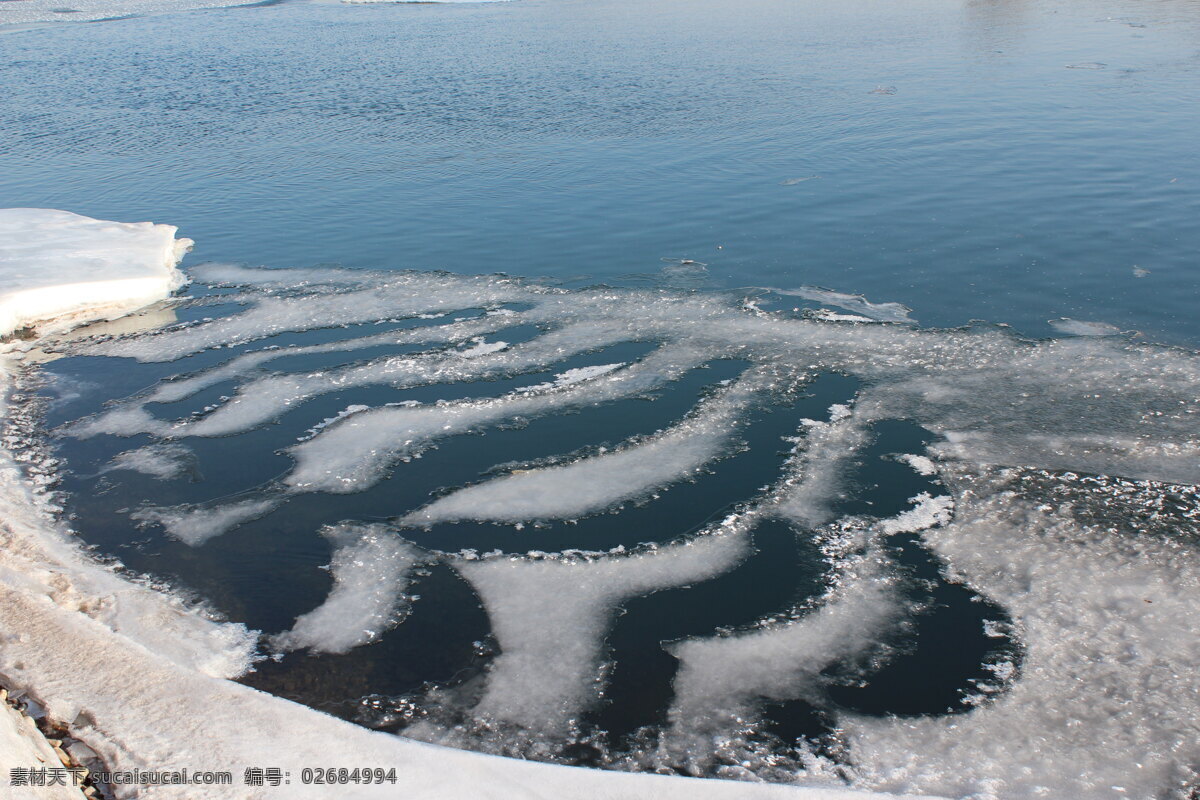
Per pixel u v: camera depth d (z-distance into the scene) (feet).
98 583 23.90
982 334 36.22
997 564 23.82
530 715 19.98
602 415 32.01
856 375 33.88
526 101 79.97
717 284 42.57
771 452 29.37
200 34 130.11
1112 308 37.73
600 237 49.21
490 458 29.68
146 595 23.47
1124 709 19.35
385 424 31.81
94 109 83.71
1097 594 22.53
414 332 39.22
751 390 33.14
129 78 98.02
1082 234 45.50
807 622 22.30
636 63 94.89
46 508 27.76
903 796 16.93
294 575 24.56
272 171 63.67
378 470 29.19
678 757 18.89
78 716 18.35
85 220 51.80
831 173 57.16
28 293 40.60
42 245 47.26
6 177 64.34
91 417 33.27
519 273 45.14
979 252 44.21
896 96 75.51
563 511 26.81
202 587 24.13
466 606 23.25
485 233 50.62
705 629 22.22
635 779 17.35
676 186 56.44
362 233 51.52
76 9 167.94
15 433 32.24
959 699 19.97
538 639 22.08
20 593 21.94
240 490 28.48
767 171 58.29
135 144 71.77
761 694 20.34
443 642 22.09
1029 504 25.98
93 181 62.80
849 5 130.52
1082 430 29.35
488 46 109.70
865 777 18.22
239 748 17.69
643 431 30.86
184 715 18.45
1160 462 27.45
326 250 49.42
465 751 18.12
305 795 16.72
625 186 57.00
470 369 35.68
